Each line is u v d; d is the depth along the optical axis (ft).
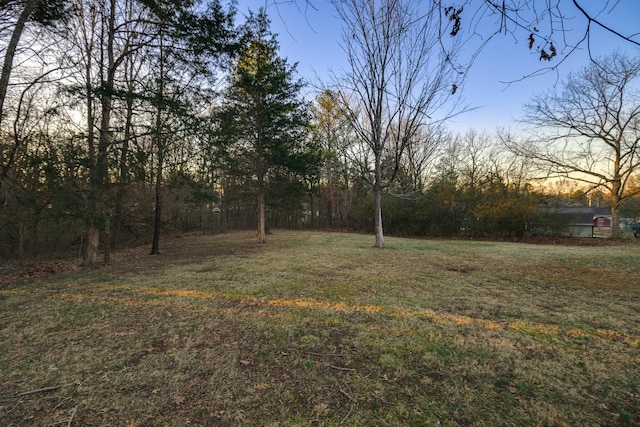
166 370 8.72
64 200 24.07
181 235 70.08
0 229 33.19
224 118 29.04
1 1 20.75
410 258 30.19
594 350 9.78
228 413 6.85
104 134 27.61
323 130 55.57
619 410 6.83
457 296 16.29
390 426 6.39
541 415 6.64
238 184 50.55
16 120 25.76
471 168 68.95
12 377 8.41
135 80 26.89
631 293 17.06
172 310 14.12
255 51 41.78
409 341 10.50
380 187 39.32
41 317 13.39
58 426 6.44
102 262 31.68
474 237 59.06
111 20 29.58
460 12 6.30
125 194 28.76
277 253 34.71
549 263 27.22
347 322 12.35
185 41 26.53
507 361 9.08
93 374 8.55
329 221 100.58
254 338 10.87
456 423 6.45
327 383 7.99
